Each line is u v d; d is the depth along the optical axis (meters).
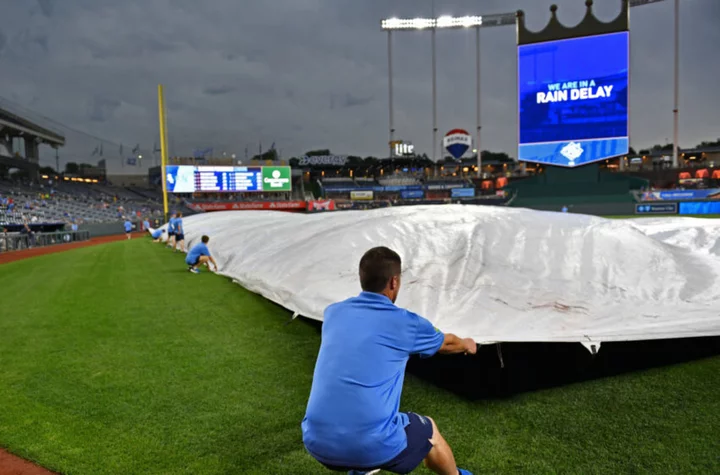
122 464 2.50
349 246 5.49
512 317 3.64
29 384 3.62
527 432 2.74
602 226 5.18
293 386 3.54
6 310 6.28
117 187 54.38
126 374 3.82
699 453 2.48
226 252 9.41
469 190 54.62
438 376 3.62
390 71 55.22
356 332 1.74
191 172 44.28
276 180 47.03
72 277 9.38
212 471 2.44
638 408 3.00
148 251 15.31
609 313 3.67
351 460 1.62
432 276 4.39
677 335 3.34
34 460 2.54
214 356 4.24
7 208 30.12
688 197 39.84
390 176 66.44
